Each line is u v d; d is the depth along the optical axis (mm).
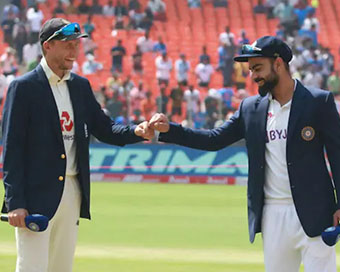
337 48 42781
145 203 21672
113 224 17391
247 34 44188
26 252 7668
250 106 7957
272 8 44875
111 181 28875
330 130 7629
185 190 25656
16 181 7527
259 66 7715
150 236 15719
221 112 31016
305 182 7629
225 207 20891
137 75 38469
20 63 37938
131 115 31875
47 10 43375
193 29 43938
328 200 7688
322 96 7668
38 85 7707
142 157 28906
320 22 44781
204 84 37219
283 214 7746
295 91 7742
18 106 7605
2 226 16766
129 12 43094
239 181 28141
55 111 7746
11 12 39781
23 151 7668
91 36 40844
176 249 14141
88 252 13711
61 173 7773
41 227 7297
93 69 38625
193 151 28562
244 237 15680
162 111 31594
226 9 45375
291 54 7781
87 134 8078
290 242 7773
